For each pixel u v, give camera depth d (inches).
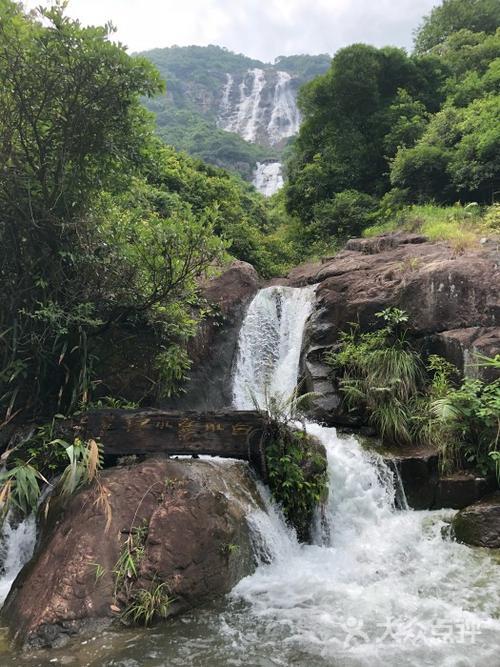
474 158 553.9
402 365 294.2
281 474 232.4
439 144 612.7
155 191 550.6
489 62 783.1
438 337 296.8
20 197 249.4
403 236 463.2
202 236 272.2
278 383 388.2
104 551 175.2
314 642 153.3
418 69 783.1
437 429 263.4
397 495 252.2
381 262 394.3
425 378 297.0
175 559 177.8
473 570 197.6
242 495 220.4
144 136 277.3
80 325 265.3
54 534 191.2
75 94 247.3
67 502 201.0
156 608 165.2
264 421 235.6
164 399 339.9
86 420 228.8
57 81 243.6
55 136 259.4
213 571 183.5
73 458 179.2
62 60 237.6
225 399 382.3
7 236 256.1
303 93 808.3
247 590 187.2
